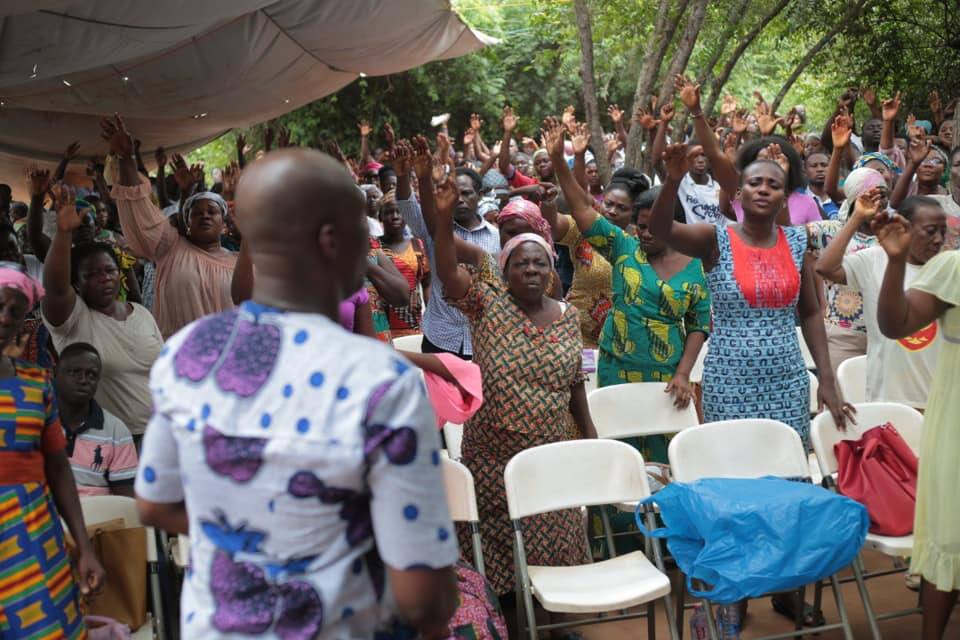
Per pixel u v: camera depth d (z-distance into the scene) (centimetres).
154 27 675
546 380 435
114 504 391
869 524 394
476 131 1179
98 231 774
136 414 487
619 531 519
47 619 293
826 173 824
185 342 188
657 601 487
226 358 182
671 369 526
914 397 490
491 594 376
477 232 698
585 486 431
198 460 180
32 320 502
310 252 186
